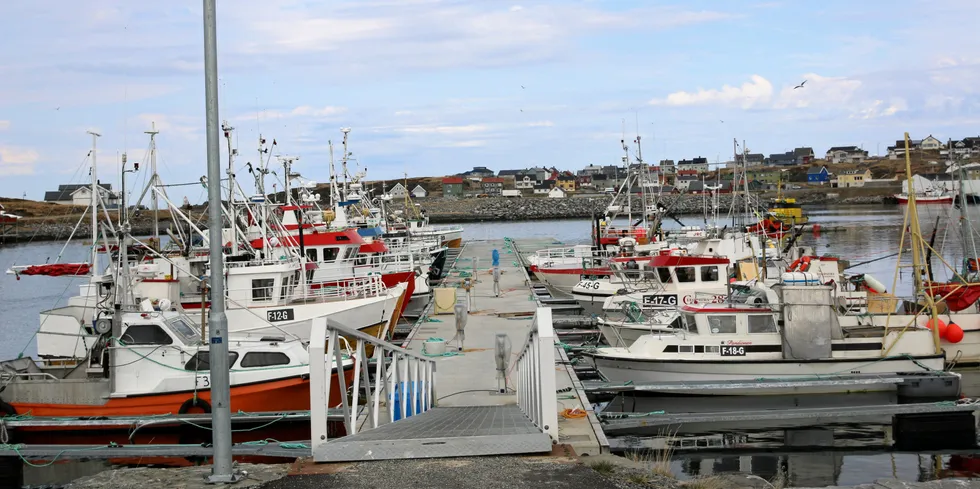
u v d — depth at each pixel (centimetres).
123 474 977
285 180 3322
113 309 1806
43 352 2105
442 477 841
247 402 1739
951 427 1691
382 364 1248
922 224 7056
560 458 920
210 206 952
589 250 4006
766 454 1642
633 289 2981
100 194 2258
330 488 809
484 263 5156
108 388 1741
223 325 945
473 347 2261
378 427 1109
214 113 951
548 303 3475
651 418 1666
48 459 1516
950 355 2134
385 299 2467
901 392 1931
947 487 1035
